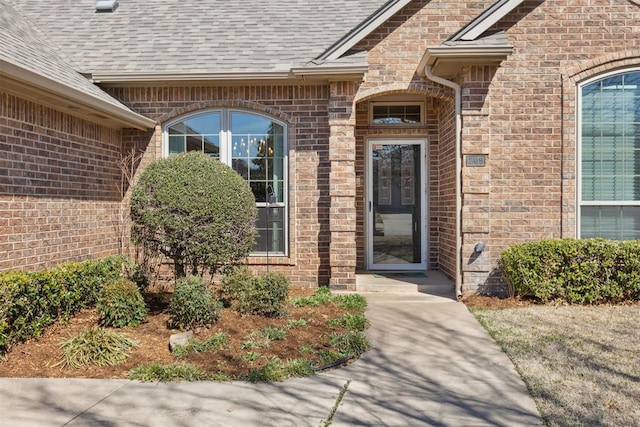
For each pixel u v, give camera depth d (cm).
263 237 877
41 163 657
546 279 707
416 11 827
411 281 842
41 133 658
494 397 416
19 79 550
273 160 877
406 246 983
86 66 843
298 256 862
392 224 984
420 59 826
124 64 848
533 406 397
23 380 438
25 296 510
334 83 806
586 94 772
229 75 818
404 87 824
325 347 533
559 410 386
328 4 1010
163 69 830
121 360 484
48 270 576
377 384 445
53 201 683
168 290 800
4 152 588
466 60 733
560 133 764
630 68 759
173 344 515
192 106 865
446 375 468
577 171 766
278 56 859
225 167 659
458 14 825
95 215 792
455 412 388
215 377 448
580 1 759
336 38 905
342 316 649
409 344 560
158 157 869
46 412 376
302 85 856
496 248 772
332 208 809
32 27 922
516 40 764
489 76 759
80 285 616
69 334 547
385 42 827
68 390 419
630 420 368
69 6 1023
